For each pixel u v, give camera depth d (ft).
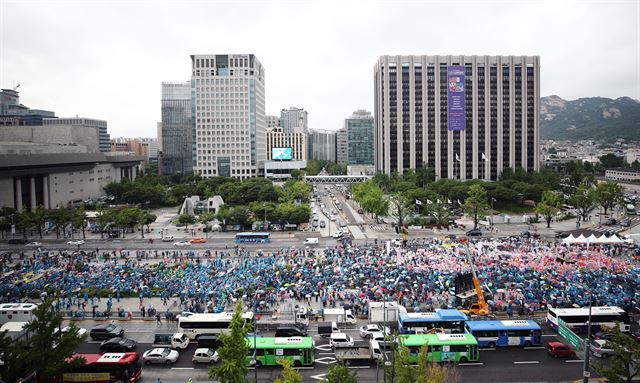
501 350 261.65
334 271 398.83
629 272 387.96
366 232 635.25
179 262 452.76
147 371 242.58
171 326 300.61
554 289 336.08
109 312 315.78
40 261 464.24
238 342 188.65
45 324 202.39
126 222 622.54
